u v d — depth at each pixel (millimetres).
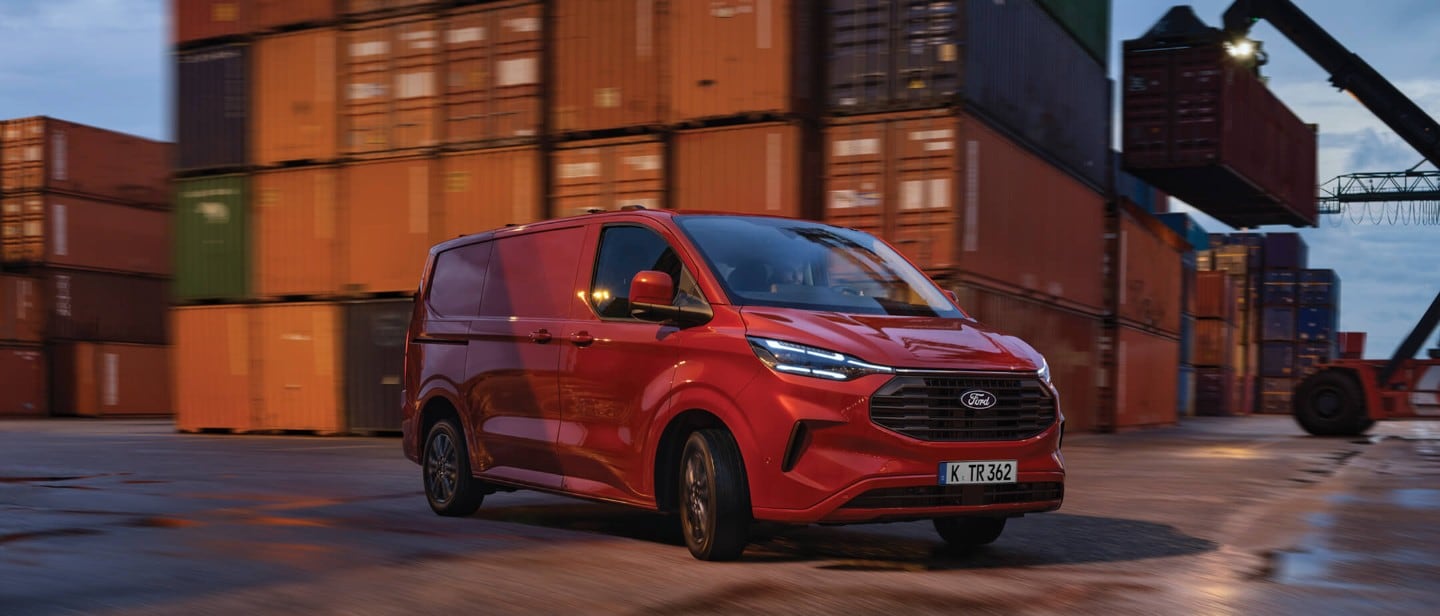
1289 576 5199
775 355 5273
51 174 31688
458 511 7336
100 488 9227
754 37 15750
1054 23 19312
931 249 15227
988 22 16172
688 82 16156
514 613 4289
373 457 13070
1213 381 41188
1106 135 22344
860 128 15688
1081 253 20859
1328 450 15602
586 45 16859
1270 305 50438
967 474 5246
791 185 15531
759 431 5250
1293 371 50094
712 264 5852
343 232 18594
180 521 7012
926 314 6035
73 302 32156
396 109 18188
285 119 19078
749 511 5359
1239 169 23391
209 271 19750
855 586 4820
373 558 5500
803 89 15727
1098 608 4414
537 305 6789
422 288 8031
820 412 5145
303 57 18938
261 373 19266
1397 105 23094
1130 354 23656
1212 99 22438
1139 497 8766
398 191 18172
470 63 17641
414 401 7762
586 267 6508
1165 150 22766
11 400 31734
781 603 4469
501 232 7340
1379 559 5750
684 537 6156
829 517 5117
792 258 6137
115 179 33219
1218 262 48688
